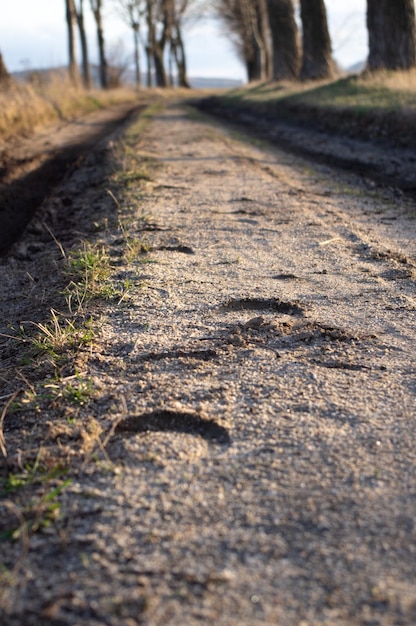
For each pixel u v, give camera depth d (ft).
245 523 6.27
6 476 7.35
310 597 5.32
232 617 5.16
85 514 6.54
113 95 100.89
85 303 12.57
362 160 32.60
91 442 7.85
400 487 6.68
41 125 55.31
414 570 5.56
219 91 156.04
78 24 110.01
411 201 22.70
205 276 13.84
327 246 16.17
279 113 57.93
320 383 9.02
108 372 9.68
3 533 6.36
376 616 5.10
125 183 25.59
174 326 11.16
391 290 12.76
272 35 87.30
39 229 20.89
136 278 13.71
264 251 15.80
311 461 7.22
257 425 8.02
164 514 6.47
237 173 28.32
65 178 30.66
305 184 25.89
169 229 18.02
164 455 7.51
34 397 9.05
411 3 54.65
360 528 6.10
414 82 48.14
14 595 5.53
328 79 70.23
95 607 5.34
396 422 7.96
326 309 11.79
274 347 10.29
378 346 10.14
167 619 5.17
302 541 5.98
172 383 9.18
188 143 39.06
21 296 14.52
